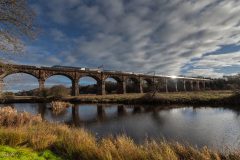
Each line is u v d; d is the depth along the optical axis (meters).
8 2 12.38
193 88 135.00
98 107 40.31
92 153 8.05
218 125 19.25
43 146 9.07
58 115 30.17
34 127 13.75
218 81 135.88
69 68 71.00
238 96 35.28
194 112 28.17
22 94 86.50
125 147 8.38
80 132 12.66
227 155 8.14
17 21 12.86
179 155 8.16
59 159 7.83
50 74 66.06
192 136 15.78
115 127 20.25
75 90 71.12
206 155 7.77
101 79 79.50
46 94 63.47
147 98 44.12
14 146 8.84
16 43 13.21
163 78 107.69
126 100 47.81
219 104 35.19
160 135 16.47
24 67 60.50
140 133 17.36
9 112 16.38
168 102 40.22
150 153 7.82
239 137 14.82
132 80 97.25
